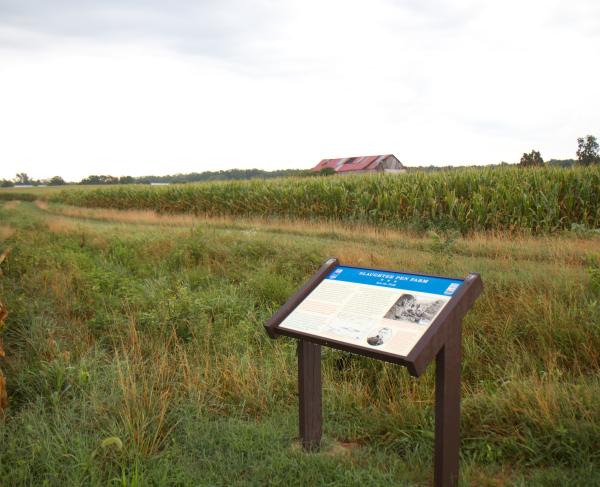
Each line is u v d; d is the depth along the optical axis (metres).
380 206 16.69
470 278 2.90
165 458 3.00
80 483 2.68
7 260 8.52
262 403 3.97
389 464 3.13
